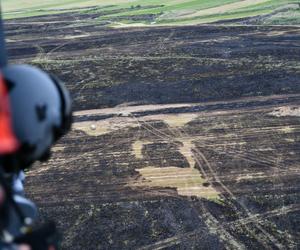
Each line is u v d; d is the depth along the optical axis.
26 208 1.85
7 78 1.76
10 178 1.72
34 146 1.78
